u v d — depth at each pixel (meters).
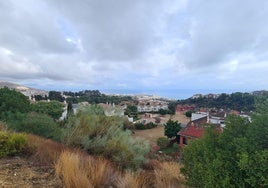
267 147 3.12
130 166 6.37
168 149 31.86
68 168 3.77
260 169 2.85
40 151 5.11
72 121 8.05
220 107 89.81
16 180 3.61
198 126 32.78
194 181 3.78
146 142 8.48
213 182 3.19
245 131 3.49
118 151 6.90
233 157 3.21
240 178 3.07
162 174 5.14
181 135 32.06
